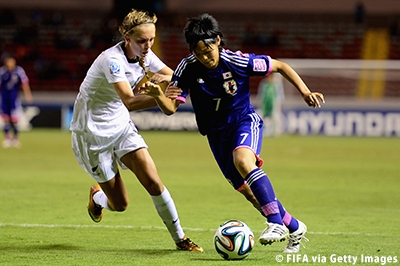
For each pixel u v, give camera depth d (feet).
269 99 270.87
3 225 83.87
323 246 71.00
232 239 61.52
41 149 207.00
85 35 379.96
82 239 74.95
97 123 67.97
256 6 400.67
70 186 125.90
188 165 168.25
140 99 62.28
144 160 67.51
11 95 215.51
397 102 290.76
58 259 63.00
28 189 120.78
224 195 116.47
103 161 68.95
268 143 242.17
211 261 61.82
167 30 390.63
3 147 213.25
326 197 114.73
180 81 65.05
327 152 207.41
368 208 102.42
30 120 294.25
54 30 384.06
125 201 72.23
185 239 68.39
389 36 391.45
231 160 65.21
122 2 389.80
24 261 62.03
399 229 83.46
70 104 293.02
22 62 357.61
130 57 65.46
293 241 67.05
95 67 66.13
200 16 61.57
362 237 77.25
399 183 136.15
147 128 292.40
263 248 70.18
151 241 74.02
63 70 349.61
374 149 219.41
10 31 380.99
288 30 396.37
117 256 64.59
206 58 61.98
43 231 79.92
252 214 95.86
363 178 144.05
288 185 130.82
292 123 283.18
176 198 112.16
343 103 287.28
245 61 64.44
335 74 313.12
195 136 272.31
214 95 65.05
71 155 189.78
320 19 401.49
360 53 385.70
